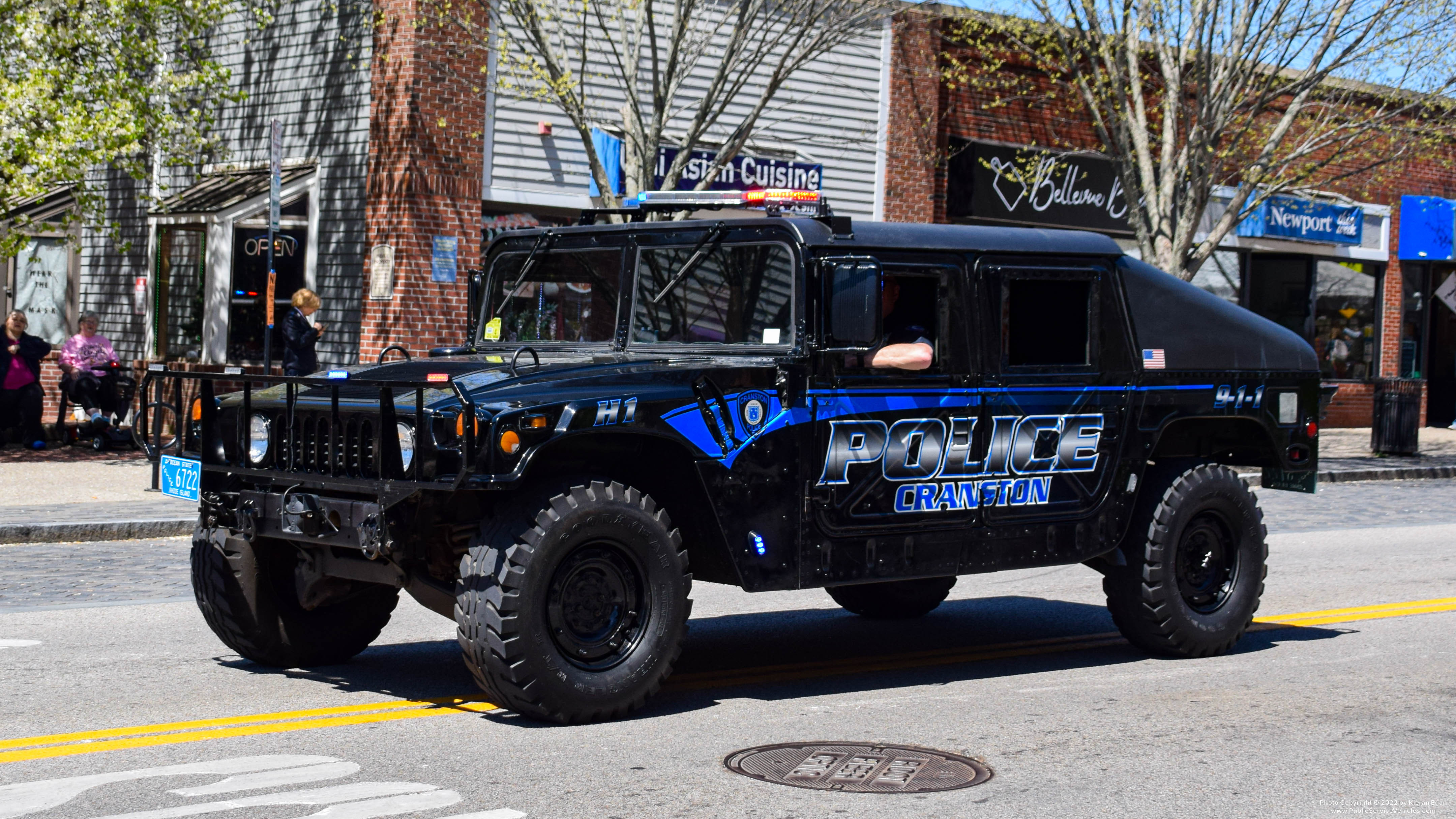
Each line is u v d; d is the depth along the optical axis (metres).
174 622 8.30
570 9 16.77
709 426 5.96
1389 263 27.52
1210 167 18.81
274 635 6.86
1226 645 7.64
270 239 13.45
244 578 6.74
